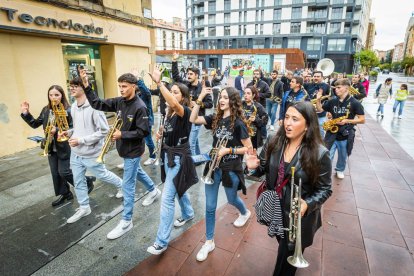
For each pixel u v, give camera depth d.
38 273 2.50
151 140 4.96
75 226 3.19
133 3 8.86
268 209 1.85
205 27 53.25
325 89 5.83
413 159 5.64
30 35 5.83
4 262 2.62
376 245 2.87
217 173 2.59
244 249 2.79
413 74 74.75
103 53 8.55
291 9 44.81
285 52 31.97
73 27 6.59
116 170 4.84
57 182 3.59
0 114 5.44
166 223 2.62
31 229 3.14
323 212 3.53
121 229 3.00
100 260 2.66
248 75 25.69
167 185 2.64
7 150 5.62
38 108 6.17
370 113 12.05
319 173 1.72
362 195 4.02
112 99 3.09
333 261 2.63
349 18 43.62
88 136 3.04
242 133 2.47
